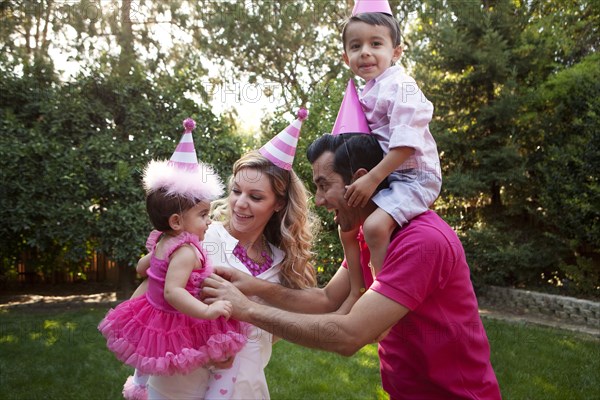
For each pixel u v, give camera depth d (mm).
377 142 1836
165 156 7438
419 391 1615
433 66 8625
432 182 1851
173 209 1844
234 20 9516
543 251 7703
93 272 9539
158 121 7660
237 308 1688
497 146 8422
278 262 2166
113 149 7176
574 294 7340
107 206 7398
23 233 7641
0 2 7883
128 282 8312
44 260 8781
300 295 2064
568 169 7234
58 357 4910
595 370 4609
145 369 1692
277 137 2117
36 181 7016
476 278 8055
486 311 7340
